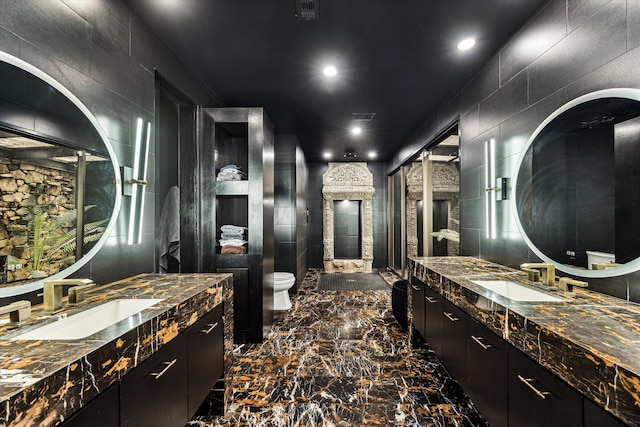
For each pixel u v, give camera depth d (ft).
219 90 9.70
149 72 6.53
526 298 5.43
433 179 14.58
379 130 14.26
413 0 5.69
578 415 2.98
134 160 6.03
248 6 5.85
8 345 2.89
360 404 6.29
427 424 5.69
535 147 6.15
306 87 9.55
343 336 9.75
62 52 4.46
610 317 3.73
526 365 3.79
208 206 9.18
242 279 9.24
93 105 5.02
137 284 5.40
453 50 7.47
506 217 7.16
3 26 3.66
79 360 2.63
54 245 4.40
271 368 7.73
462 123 9.39
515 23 6.47
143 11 6.03
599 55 4.73
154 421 3.70
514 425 4.05
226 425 5.73
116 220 5.53
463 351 5.58
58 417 2.42
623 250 4.44
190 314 4.60
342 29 6.61
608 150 4.64
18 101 3.88
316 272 21.08
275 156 15.23
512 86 6.88
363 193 21.44
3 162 3.76
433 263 7.84
